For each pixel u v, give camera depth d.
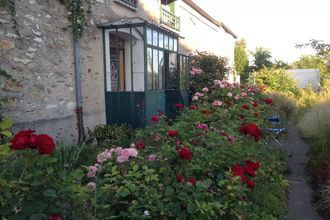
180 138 3.84
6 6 4.98
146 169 2.84
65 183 1.95
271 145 6.65
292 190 4.51
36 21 5.63
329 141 5.33
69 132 6.54
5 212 1.73
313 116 6.71
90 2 6.98
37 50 5.68
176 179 2.88
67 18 6.43
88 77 7.19
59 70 6.23
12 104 5.15
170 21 12.59
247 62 32.31
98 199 2.41
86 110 7.15
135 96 7.82
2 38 4.96
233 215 2.91
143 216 2.43
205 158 3.30
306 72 20.22
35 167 1.88
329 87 11.12
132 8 9.11
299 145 7.14
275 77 17.06
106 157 2.85
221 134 4.04
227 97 7.20
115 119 7.90
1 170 1.78
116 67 8.34
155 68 8.38
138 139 4.11
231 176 3.04
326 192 3.89
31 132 1.98
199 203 2.58
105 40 7.74
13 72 5.18
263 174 4.12
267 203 3.62
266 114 7.66
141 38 8.30
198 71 10.12
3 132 1.94
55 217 1.78
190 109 5.52
